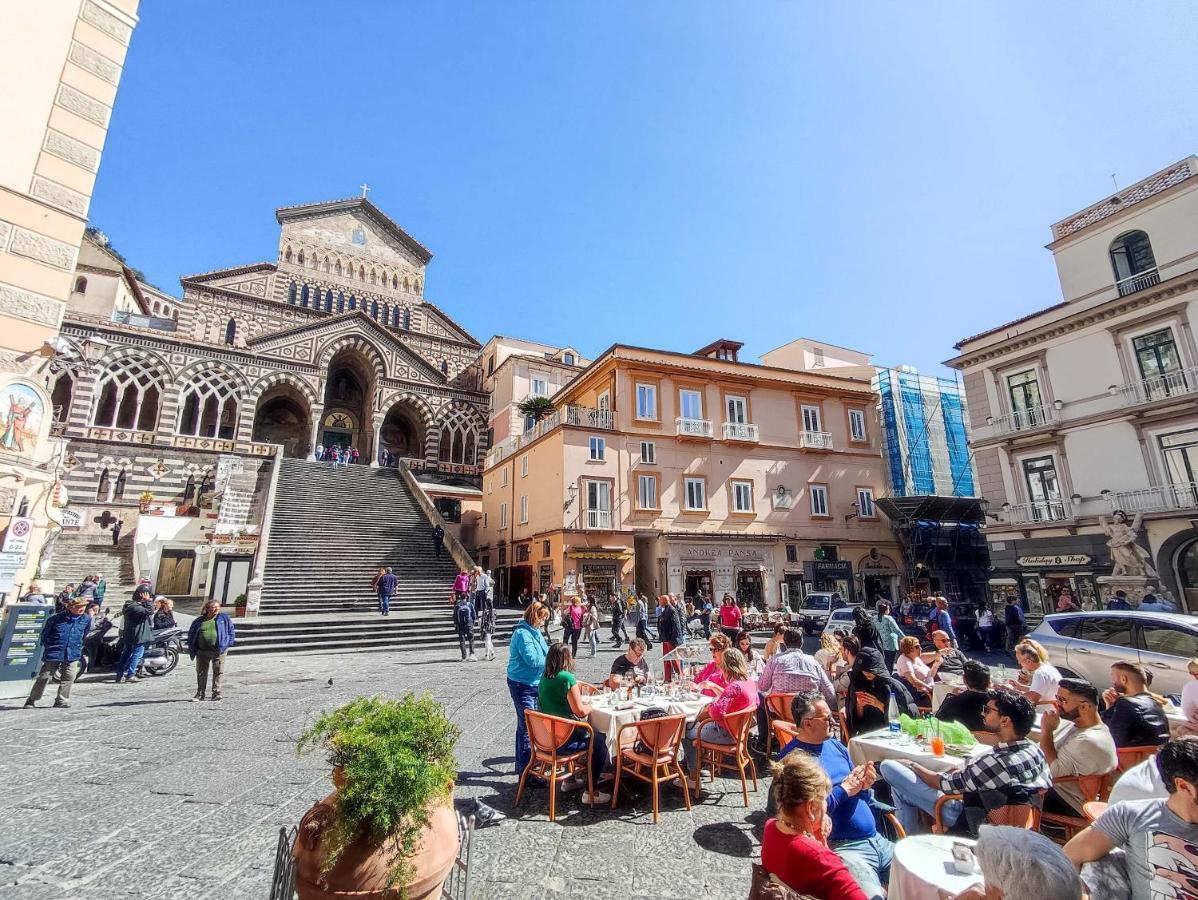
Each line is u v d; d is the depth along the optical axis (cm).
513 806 572
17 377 1137
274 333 3741
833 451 3122
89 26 1269
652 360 2905
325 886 268
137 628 1175
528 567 2822
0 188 1130
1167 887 271
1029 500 2302
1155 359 2008
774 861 310
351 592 2105
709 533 2739
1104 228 2192
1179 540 1850
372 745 289
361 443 4350
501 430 4072
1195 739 280
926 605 2112
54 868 423
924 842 340
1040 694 623
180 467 3162
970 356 2519
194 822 505
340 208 4525
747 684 636
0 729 786
